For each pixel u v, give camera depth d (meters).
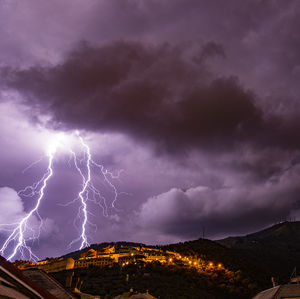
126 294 60.84
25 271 26.42
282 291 26.67
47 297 14.48
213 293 119.81
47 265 149.00
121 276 124.12
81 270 138.62
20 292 12.75
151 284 113.50
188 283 123.81
